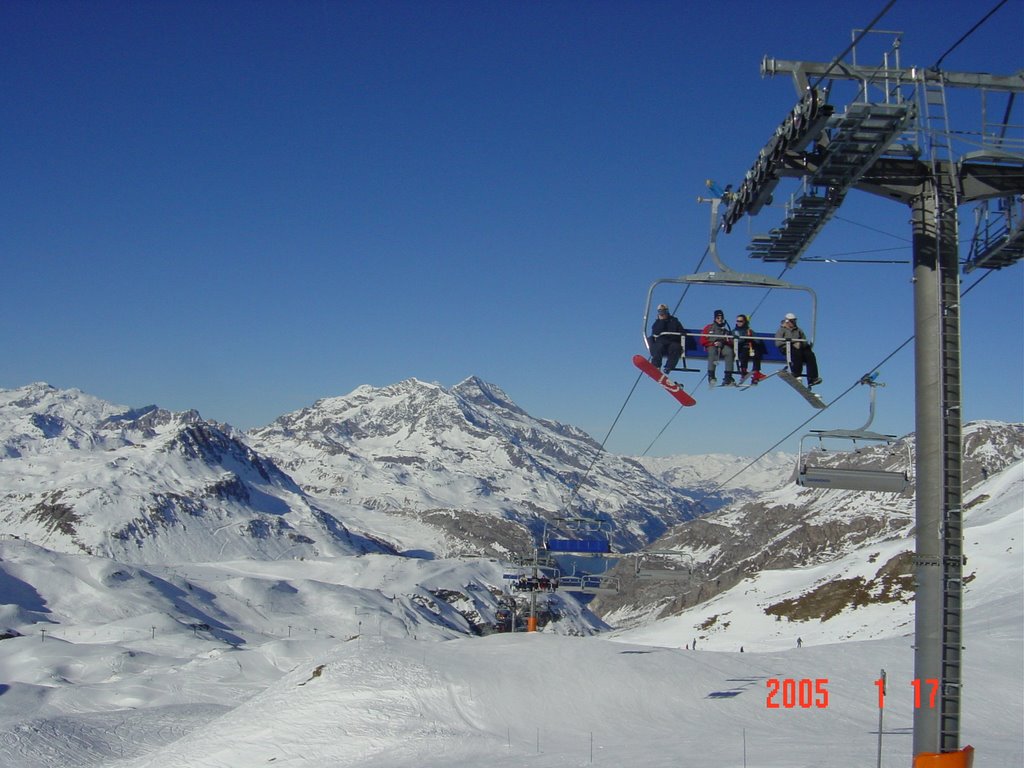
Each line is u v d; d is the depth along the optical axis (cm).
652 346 2039
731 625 15050
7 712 11231
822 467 2066
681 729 4575
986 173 1705
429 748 4403
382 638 5906
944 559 1595
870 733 4369
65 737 8138
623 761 3928
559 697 5000
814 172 1644
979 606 10325
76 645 18262
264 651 14562
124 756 7781
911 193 1703
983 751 3694
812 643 12594
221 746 4712
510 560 6812
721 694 5128
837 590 14675
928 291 1667
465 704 4906
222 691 12456
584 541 6688
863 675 5634
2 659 17088
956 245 1667
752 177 1755
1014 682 5300
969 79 1692
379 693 5019
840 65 1684
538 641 5906
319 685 5197
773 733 4434
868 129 1516
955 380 1623
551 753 4197
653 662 5531
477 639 6075
